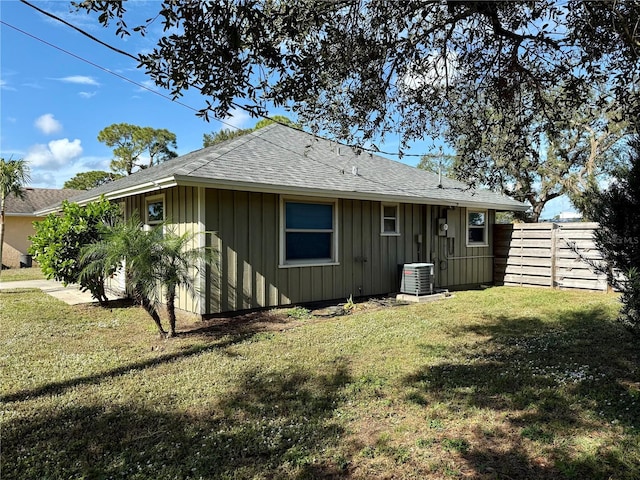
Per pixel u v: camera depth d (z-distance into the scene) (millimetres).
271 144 9547
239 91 2906
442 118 4570
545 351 4840
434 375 4051
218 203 7020
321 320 6820
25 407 3381
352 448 2721
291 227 8016
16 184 12695
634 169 3910
